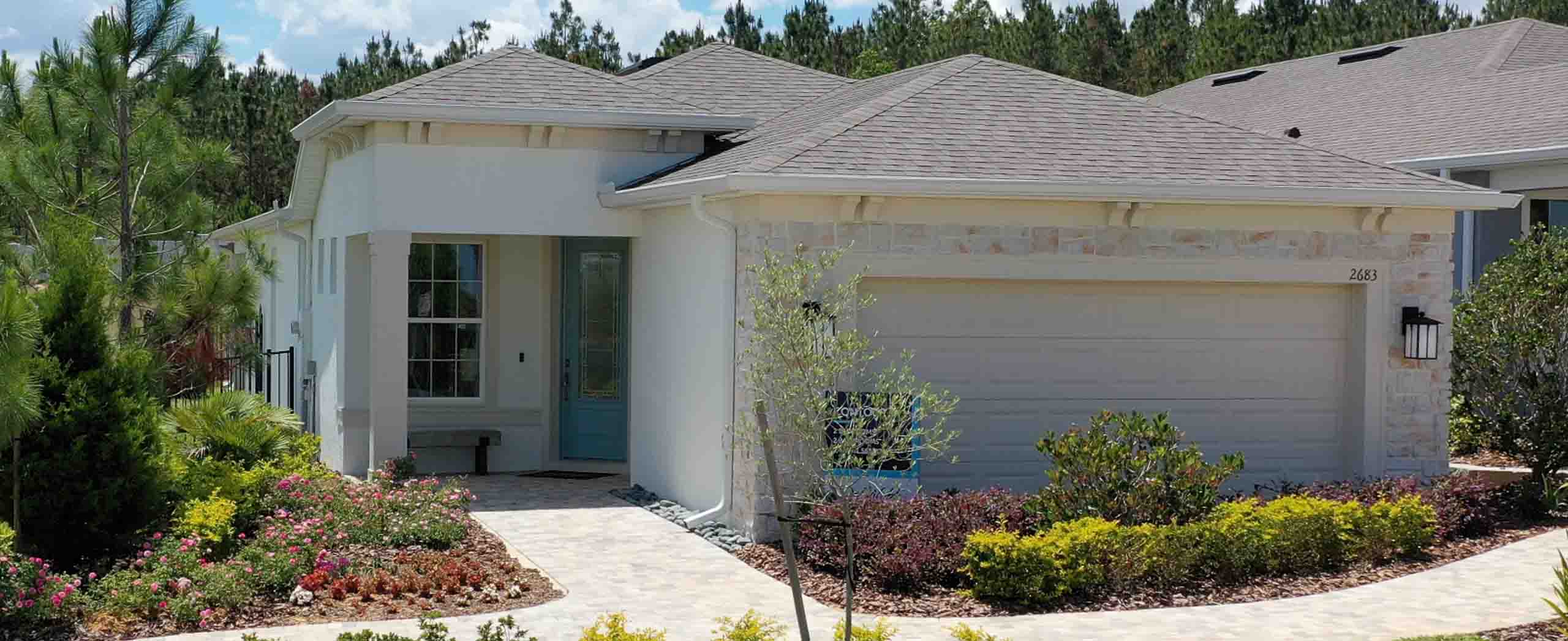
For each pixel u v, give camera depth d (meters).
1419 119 22.98
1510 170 19.53
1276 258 14.29
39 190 15.09
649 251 15.89
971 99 15.05
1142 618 10.13
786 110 18.88
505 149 16.05
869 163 13.09
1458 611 10.31
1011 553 10.57
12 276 11.51
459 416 18.34
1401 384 14.76
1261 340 14.67
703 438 14.00
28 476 11.09
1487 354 14.74
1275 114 27.05
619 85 16.92
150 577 10.16
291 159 42.97
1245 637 9.57
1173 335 14.41
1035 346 13.99
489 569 11.55
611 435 18.45
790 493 12.41
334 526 12.45
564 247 18.50
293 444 16.05
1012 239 13.52
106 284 12.04
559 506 15.15
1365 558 12.06
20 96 15.70
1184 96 31.75
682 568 11.84
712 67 20.30
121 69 14.98
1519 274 15.03
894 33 51.97
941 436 13.70
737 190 12.38
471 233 16.09
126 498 11.49
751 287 12.74
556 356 18.58
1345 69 28.39
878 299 13.48
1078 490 11.80
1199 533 11.34
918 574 10.90
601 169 16.34
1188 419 14.47
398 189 15.81
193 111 16.66
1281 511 11.88
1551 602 9.48
